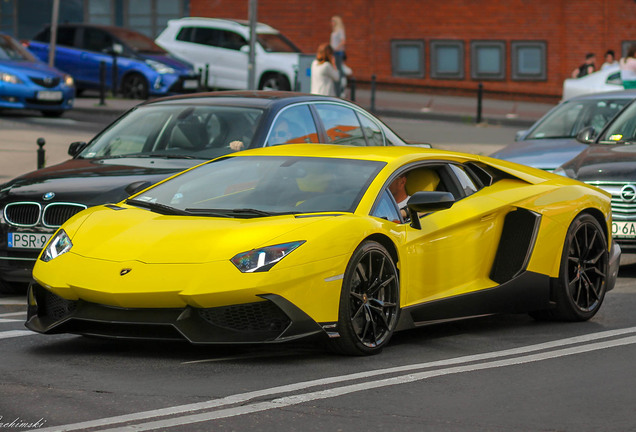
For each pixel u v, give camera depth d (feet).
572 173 54.44
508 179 40.70
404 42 174.09
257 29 141.38
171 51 143.84
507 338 37.76
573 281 40.86
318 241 32.65
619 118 62.13
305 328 32.30
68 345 35.96
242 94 53.62
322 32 174.60
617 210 52.80
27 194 45.60
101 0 175.42
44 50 139.23
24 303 45.29
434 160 38.50
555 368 32.60
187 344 35.99
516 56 170.81
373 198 35.42
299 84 130.72
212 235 33.22
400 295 35.37
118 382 30.42
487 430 25.76
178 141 50.47
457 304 37.47
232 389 29.55
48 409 27.43
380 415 26.96
